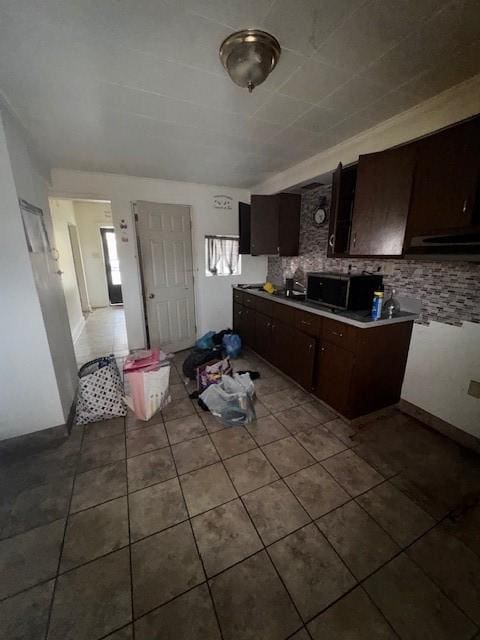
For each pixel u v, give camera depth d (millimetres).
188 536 1260
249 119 1875
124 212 3180
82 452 1793
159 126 1961
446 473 1629
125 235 3221
